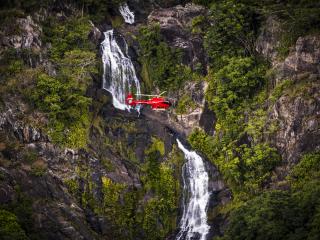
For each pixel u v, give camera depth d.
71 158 110.56
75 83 114.69
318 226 94.00
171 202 113.06
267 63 119.12
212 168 115.25
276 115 113.06
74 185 108.69
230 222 102.50
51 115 111.69
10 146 107.44
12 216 98.12
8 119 109.25
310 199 97.81
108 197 110.19
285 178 108.56
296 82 114.25
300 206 98.00
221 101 117.25
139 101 109.88
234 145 114.06
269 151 110.69
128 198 111.19
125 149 116.25
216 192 113.94
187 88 121.94
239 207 104.25
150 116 121.56
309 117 110.62
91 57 117.38
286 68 115.62
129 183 112.25
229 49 120.44
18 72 113.81
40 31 118.81
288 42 117.62
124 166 113.88
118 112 119.81
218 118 117.75
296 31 117.38
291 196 101.06
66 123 112.75
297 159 109.44
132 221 110.50
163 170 114.69
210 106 119.00
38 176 106.38
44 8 121.62
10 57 114.62
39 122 110.88
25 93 112.19
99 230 108.44
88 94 116.69
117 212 110.00
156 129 118.81
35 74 113.75
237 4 121.56
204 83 121.06
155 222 111.31
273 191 102.81
